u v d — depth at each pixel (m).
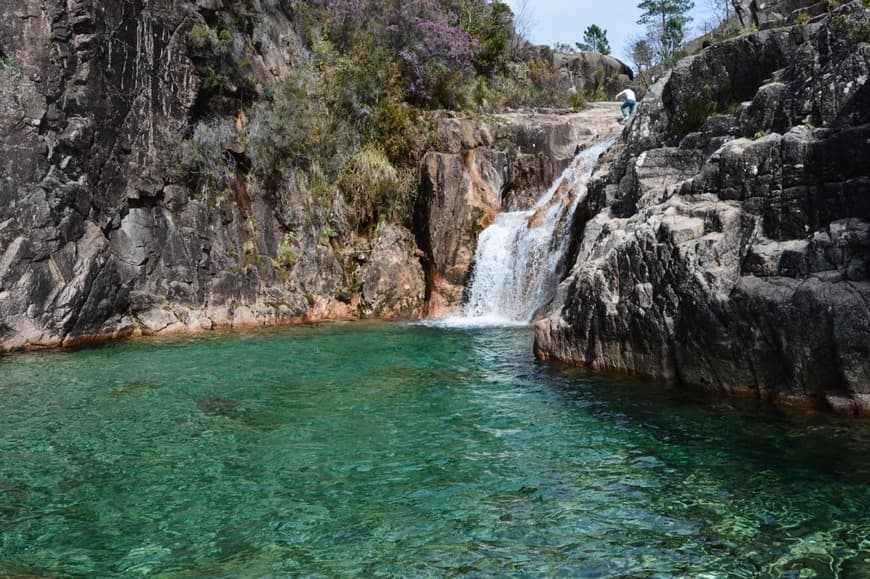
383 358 12.41
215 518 5.61
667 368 9.44
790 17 13.03
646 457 6.82
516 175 20.47
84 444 7.50
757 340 8.17
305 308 18.36
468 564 4.74
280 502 5.93
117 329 15.29
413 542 5.11
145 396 9.62
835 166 8.21
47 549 5.06
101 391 9.92
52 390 10.00
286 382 10.47
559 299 12.02
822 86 9.09
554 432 7.74
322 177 19.75
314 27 23.00
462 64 24.59
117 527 5.44
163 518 5.61
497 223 19.27
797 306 7.75
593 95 36.78
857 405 7.35
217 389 10.04
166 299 16.31
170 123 17.12
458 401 9.20
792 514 5.41
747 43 12.09
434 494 6.04
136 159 16.23
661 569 4.61
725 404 8.38
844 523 5.23
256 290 17.77
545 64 33.69
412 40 23.70
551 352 11.59
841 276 7.66
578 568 4.65
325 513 5.68
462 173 19.30
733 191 9.21
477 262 18.92
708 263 8.81
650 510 5.58
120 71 15.95
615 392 9.27
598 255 11.41
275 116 19.17
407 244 19.97
